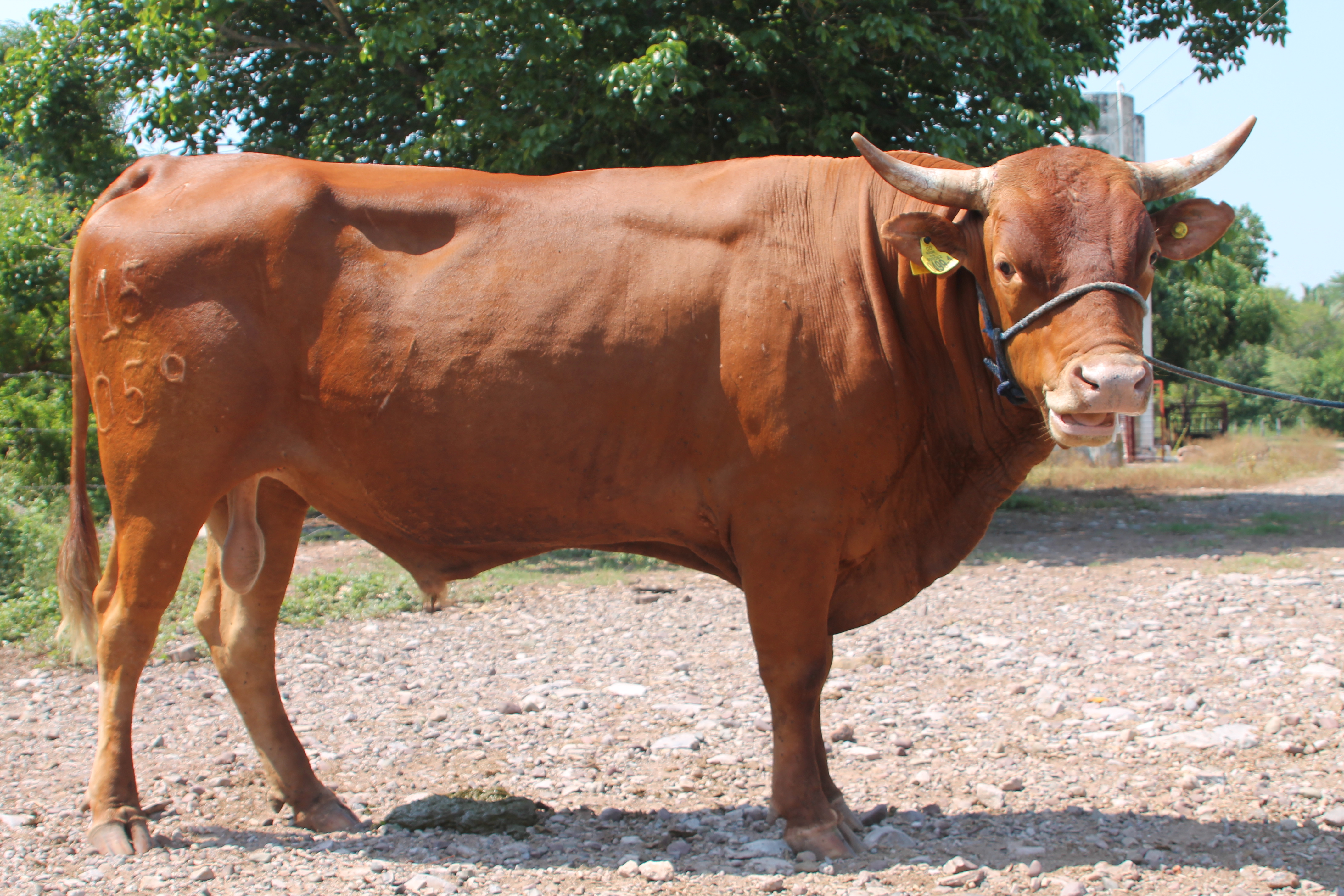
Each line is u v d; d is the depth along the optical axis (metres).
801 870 3.49
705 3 11.14
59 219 12.90
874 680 6.19
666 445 3.64
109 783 3.69
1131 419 26.03
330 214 3.75
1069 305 3.12
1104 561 10.47
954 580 9.59
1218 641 6.95
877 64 11.61
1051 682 6.05
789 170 3.81
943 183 3.38
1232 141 3.47
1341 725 5.09
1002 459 3.78
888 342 3.59
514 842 3.80
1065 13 12.08
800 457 3.51
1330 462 26.14
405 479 3.73
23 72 13.35
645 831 3.94
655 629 7.70
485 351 3.60
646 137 11.48
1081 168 3.29
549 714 5.55
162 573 3.74
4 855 3.55
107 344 3.76
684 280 3.61
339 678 6.36
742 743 5.05
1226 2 14.35
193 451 3.68
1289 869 3.52
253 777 4.53
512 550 3.98
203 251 3.70
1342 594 8.45
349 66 12.77
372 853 3.65
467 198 3.78
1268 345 67.00
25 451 13.38
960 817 4.04
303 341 3.72
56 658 6.62
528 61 10.53
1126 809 4.11
